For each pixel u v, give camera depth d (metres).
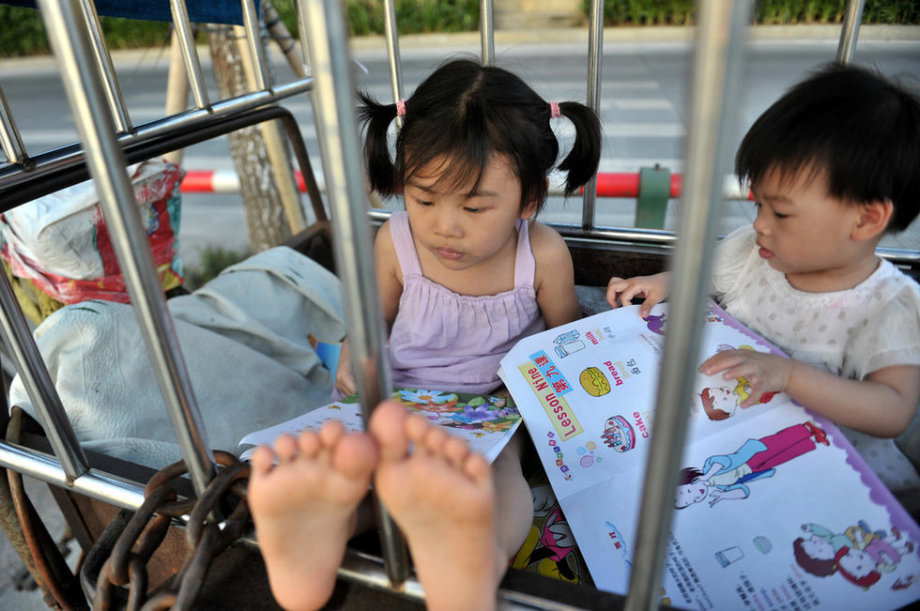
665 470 0.48
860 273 0.98
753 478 0.81
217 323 1.46
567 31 9.33
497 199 1.02
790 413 0.87
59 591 1.01
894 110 0.83
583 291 1.46
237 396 1.32
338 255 0.48
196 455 0.70
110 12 1.40
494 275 1.21
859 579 0.72
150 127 1.20
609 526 0.84
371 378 0.53
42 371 0.79
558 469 0.90
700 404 0.89
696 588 0.73
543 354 1.03
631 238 1.42
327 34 0.41
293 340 1.57
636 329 1.06
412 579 0.67
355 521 0.70
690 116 0.37
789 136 0.85
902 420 0.90
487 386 1.21
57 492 0.97
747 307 1.09
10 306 0.74
